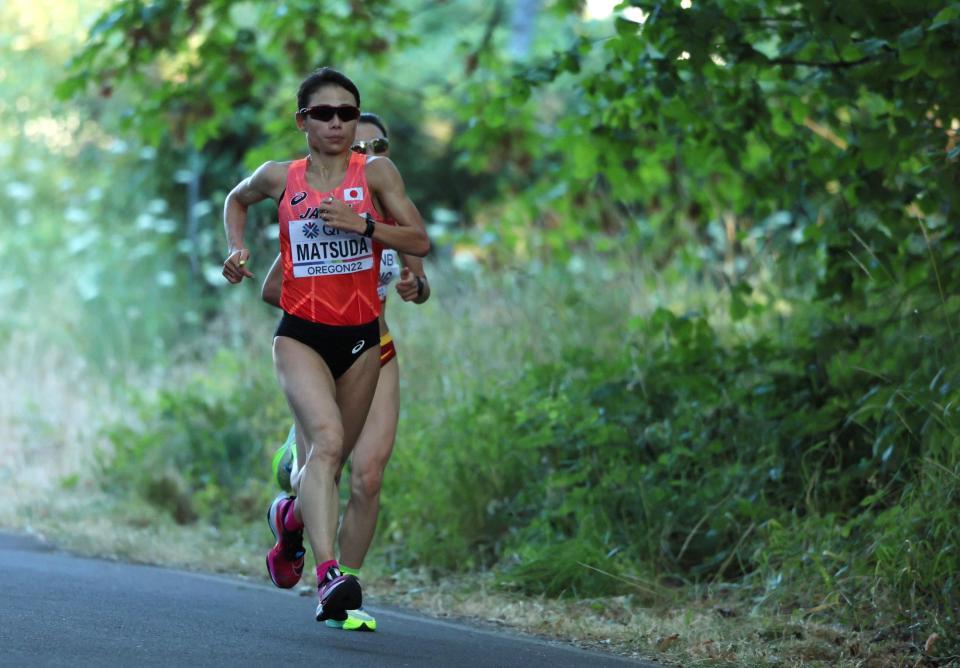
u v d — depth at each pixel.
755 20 25.77
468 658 16.48
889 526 21.22
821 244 27.16
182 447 33.09
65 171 58.84
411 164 62.22
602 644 19.14
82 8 61.41
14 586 19.72
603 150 29.92
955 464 20.67
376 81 49.81
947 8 20.16
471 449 27.52
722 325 32.56
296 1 34.62
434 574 25.09
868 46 22.78
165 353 44.31
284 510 18.03
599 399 27.05
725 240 37.56
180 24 33.28
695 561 24.17
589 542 23.67
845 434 25.33
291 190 16.91
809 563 21.69
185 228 54.72
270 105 43.00
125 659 14.39
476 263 39.28
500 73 37.44
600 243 35.44
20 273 50.22
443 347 31.42
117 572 23.34
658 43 24.98
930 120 24.12
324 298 16.92
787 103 27.95
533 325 31.95
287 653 15.49
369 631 18.05
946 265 24.67
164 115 34.28
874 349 26.09
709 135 28.22
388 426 17.80
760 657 17.77
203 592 21.47
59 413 38.47
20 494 32.38
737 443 25.59
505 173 59.31
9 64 61.09
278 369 17.14
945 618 18.73
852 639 18.61
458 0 66.00
